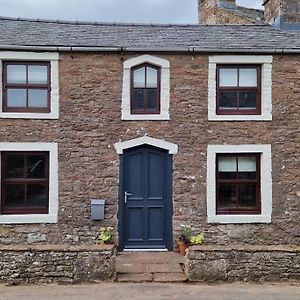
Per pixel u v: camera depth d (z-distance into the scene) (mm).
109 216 12516
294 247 10203
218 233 12555
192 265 9906
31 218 12297
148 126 12648
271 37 13672
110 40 13102
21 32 13289
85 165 12516
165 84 12664
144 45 12742
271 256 9953
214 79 12742
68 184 12461
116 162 12586
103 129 12578
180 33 13930
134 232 12656
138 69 12828
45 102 12625
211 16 19359
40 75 12625
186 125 12672
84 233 12422
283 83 12820
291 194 12695
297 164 12750
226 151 12672
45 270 9797
